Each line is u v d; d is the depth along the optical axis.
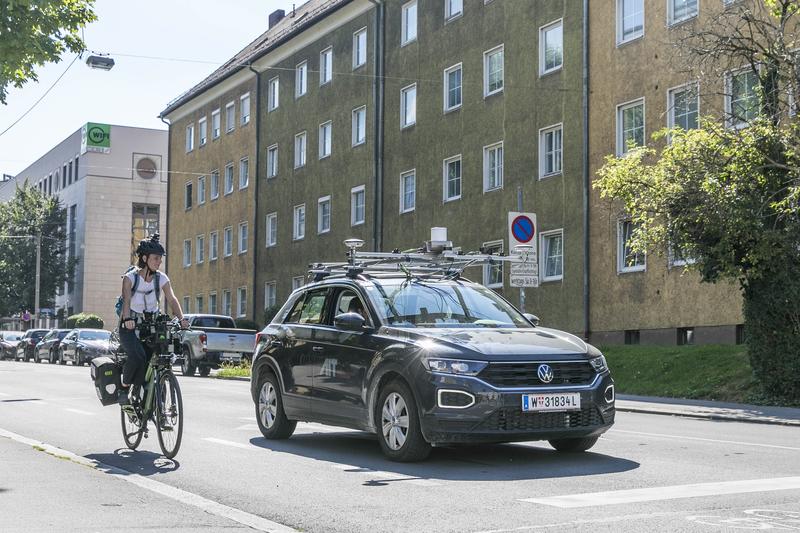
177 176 62.22
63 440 11.59
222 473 8.84
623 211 20.53
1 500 7.43
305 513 6.89
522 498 7.39
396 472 8.85
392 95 39.22
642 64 27.39
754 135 18.59
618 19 28.36
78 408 16.55
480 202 33.81
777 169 18.53
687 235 18.78
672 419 15.67
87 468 9.12
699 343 25.02
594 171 28.89
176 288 61.59
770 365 18.52
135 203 81.88
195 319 34.56
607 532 6.09
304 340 11.09
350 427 10.25
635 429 13.38
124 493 7.75
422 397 9.09
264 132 50.41
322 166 44.50
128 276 10.03
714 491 7.64
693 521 6.40
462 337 9.38
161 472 8.92
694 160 18.81
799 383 18.09
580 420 9.22
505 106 32.72
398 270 11.84
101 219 80.62
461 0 35.41
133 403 10.37
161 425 9.89
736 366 20.91
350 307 10.64
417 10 37.81
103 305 80.38
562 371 9.20
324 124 44.56
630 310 27.30
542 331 9.93
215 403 17.52
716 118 19.92
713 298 24.62
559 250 30.27
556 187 30.30
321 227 44.81
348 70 42.47
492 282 33.16
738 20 19.50
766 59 19.09
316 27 44.78
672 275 25.89
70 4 15.58
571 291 29.50
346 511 6.95
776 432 13.06
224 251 54.88
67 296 84.19
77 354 42.78
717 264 18.80
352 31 42.19
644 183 19.42
